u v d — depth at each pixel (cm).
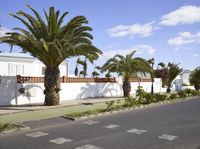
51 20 1995
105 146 871
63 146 875
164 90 4588
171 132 1089
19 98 2156
